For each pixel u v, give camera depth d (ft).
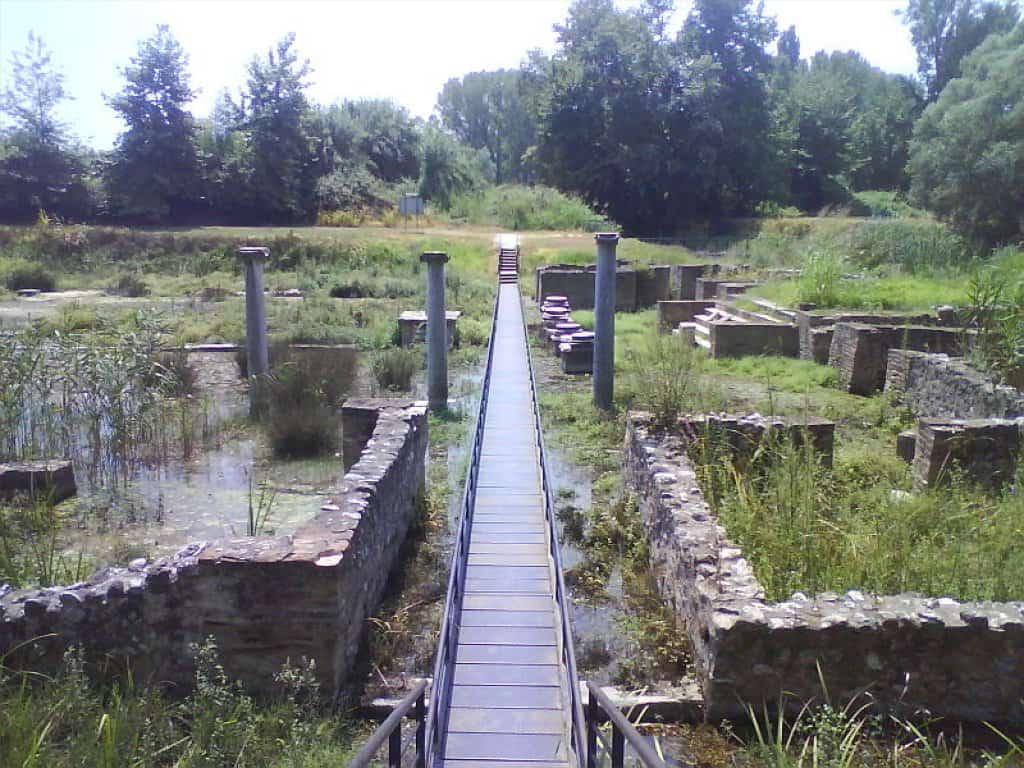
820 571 18.97
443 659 15.19
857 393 45.19
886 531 20.17
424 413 29.73
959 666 15.75
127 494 30.60
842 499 24.21
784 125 179.01
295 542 17.48
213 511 28.89
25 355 34.81
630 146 154.92
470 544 23.18
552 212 142.92
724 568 17.94
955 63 173.78
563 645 17.20
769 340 53.88
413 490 27.63
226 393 46.03
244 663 16.74
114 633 16.79
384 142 183.11
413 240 114.62
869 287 61.16
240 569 16.49
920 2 175.42
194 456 35.55
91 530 26.86
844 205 166.50
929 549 19.60
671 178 155.12
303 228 135.44
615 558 24.82
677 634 19.15
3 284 88.58
